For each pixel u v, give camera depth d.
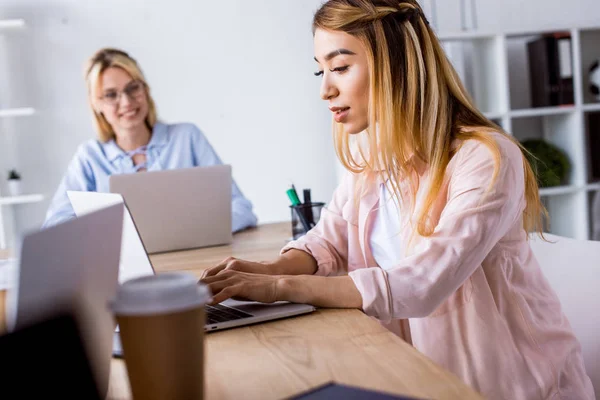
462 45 3.97
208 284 1.07
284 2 4.21
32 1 3.87
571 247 1.38
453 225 1.09
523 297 1.22
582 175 3.76
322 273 1.44
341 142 1.50
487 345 1.19
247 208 2.48
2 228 3.72
